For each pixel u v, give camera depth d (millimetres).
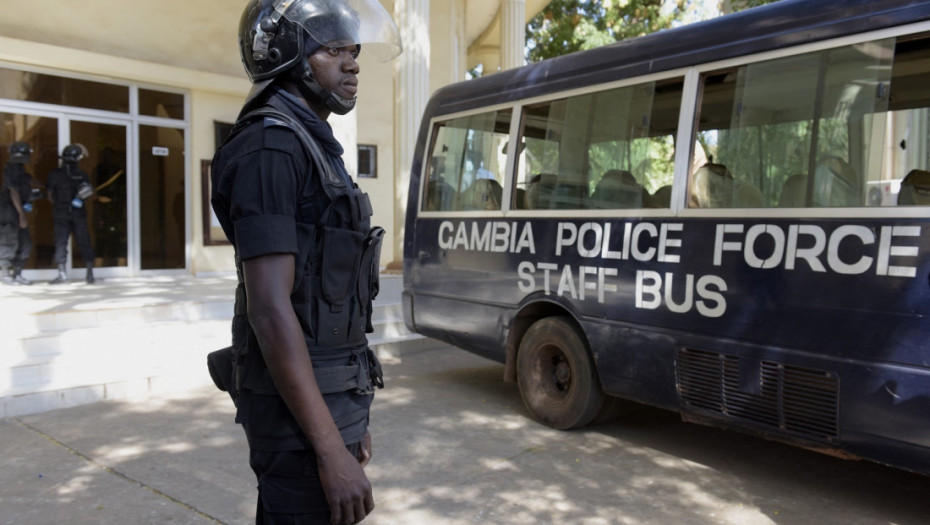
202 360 6621
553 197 5234
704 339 4148
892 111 3525
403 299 6543
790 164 3914
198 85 10734
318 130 1781
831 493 4043
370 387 1871
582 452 4734
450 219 6055
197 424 5305
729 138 4211
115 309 6750
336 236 1730
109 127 10273
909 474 4355
